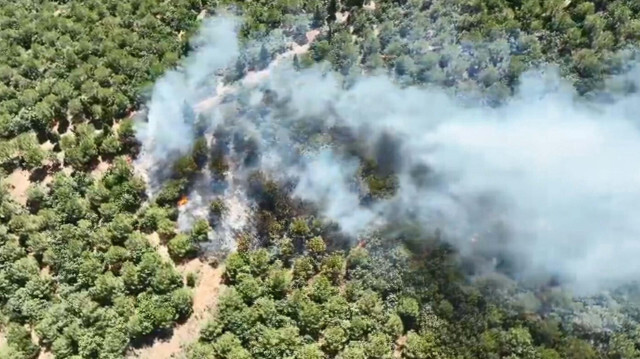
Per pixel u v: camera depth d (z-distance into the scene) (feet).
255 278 243.40
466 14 302.86
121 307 236.63
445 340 221.66
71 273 247.50
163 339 235.81
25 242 258.37
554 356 212.64
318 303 234.79
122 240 255.70
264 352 225.35
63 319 236.63
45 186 276.00
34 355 233.76
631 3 291.99
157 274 240.53
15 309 241.35
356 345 225.15
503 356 217.56
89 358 229.66
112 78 299.58
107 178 269.85
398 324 226.58
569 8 299.58
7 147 281.74
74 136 286.46
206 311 240.94
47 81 302.45
